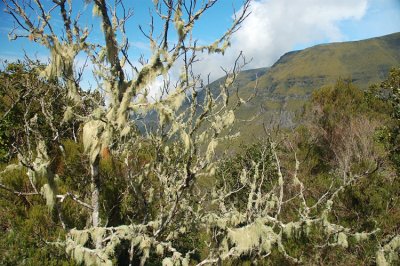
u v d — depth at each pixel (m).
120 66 3.44
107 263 3.30
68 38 3.41
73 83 3.49
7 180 4.91
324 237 4.89
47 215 4.53
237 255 3.79
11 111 5.98
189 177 3.53
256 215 4.12
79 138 6.29
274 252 5.01
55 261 3.93
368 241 5.01
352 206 5.97
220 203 4.39
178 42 3.23
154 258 4.97
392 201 6.04
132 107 3.43
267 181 6.73
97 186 3.80
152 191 4.43
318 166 8.88
